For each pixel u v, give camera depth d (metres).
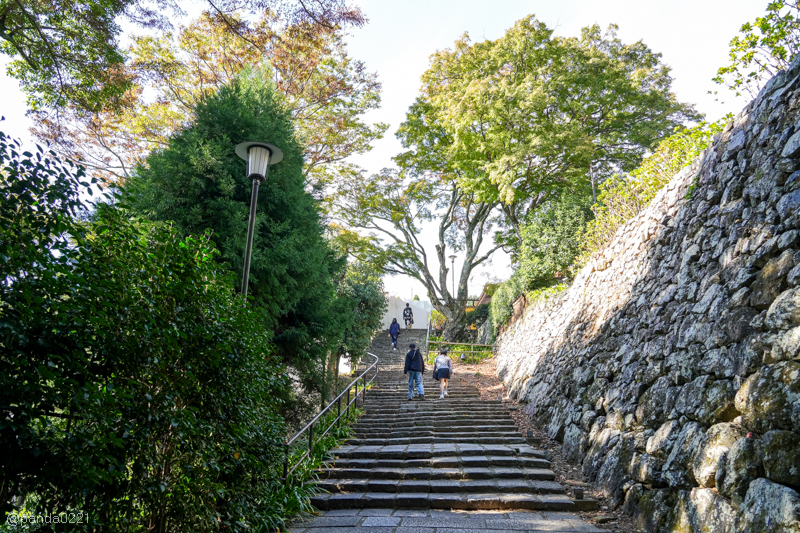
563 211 13.31
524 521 4.84
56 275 2.44
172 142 7.73
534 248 13.79
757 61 5.11
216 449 3.63
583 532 4.48
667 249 6.12
